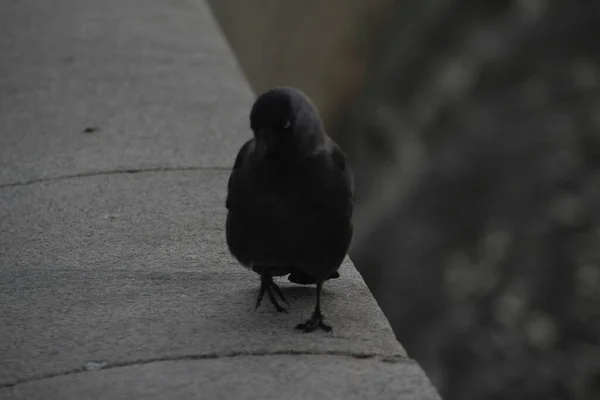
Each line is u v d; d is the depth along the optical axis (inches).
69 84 503.8
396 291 703.1
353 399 223.9
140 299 277.9
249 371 235.8
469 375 634.2
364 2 924.6
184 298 278.7
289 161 234.2
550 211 668.1
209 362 240.2
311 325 258.7
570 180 679.7
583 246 645.9
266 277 272.1
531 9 768.9
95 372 235.1
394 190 764.6
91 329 258.1
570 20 756.0
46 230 335.9
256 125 233.6
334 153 247.4
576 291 631.8
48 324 260.8
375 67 912.9
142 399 222.5
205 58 552.7
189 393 225.3
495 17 810.8
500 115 741.3
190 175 386.0
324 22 968.3
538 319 630.5
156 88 497.7
